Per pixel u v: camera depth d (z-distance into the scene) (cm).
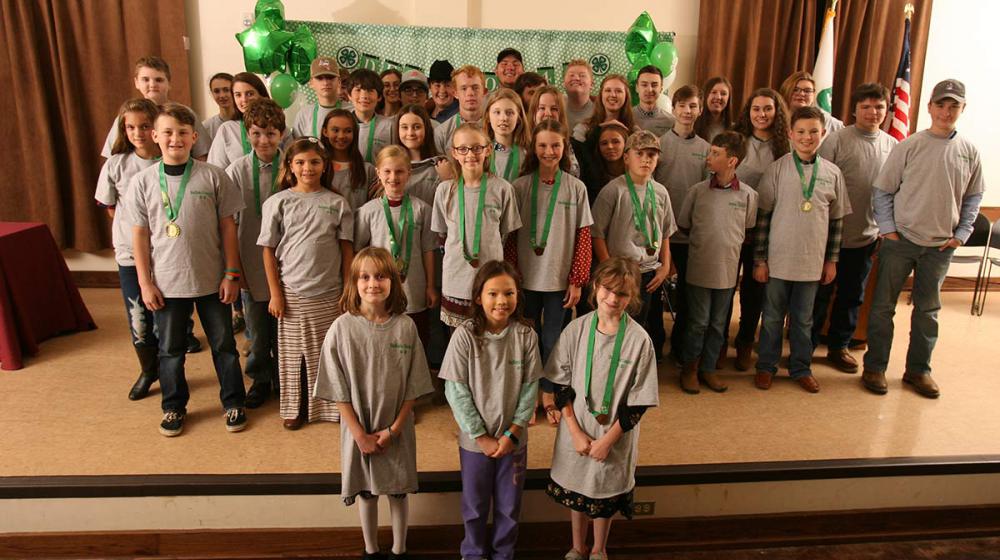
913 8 456
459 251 248
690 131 321
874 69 461
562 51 457
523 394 195
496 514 201
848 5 447
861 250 326
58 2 410
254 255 270
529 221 256
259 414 273
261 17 379
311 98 432
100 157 439
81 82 427
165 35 426
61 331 360
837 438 262
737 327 405
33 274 338
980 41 480
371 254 191
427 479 223
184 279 243
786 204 293
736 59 456
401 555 210
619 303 187
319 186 253
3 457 231
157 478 219
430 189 281
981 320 430
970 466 244
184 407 258
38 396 284
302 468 229
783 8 450
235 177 266
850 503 245
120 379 304
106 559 219
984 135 498
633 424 188
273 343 291
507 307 185
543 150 246
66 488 213
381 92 310
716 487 235
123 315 400
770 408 290
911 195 290
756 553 235
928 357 307
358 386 194
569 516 232
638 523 234
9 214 443
